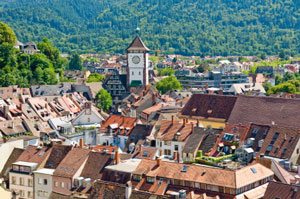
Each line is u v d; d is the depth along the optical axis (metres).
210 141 156.12
